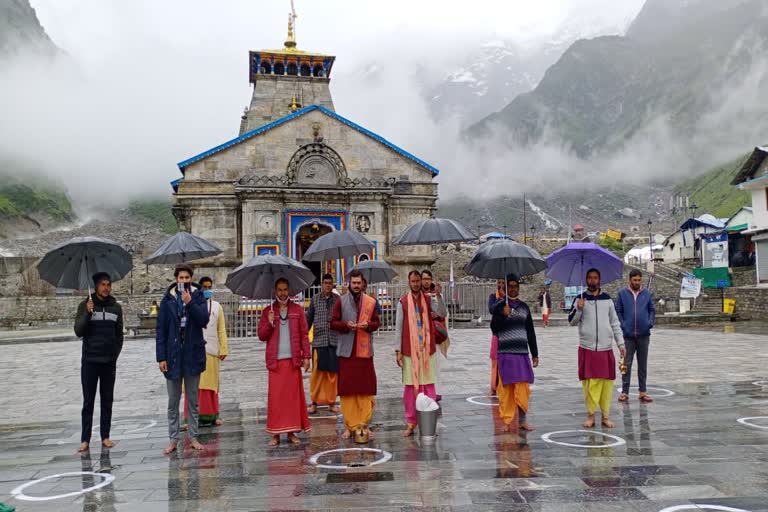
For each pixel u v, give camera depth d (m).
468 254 53.78
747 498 6.06
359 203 34.62
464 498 6.19
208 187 34.12
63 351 26.08
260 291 9.82
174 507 6.22
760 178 36.72
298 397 8.81
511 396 9.41
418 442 8.62
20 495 6.77
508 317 9.38
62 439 9.73
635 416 10.05
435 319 9.73
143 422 10.95
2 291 48.41
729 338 24.42
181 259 13.09
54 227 144.88
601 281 10.20
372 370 8.96
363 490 6.54
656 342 23.20
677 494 6.20
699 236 54.47
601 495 6.21
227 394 13.37
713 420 9.64
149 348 25.22
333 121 35.91
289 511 5.98
